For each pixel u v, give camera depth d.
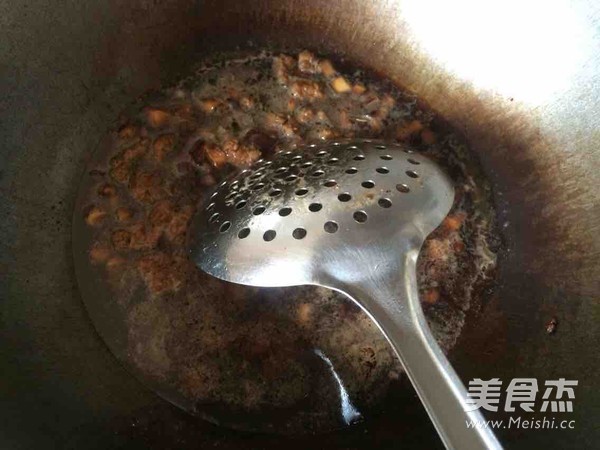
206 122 0.70
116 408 0.54
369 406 0.58
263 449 0.55
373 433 0.56
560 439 0.46
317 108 0.72
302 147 0.64
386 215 0.52
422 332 0.47
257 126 0.70
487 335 0.61
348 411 0.58
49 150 0.65
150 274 0.62
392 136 0.71
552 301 0.59
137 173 0.66
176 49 0.73
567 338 0.55
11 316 0.56
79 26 0.65
